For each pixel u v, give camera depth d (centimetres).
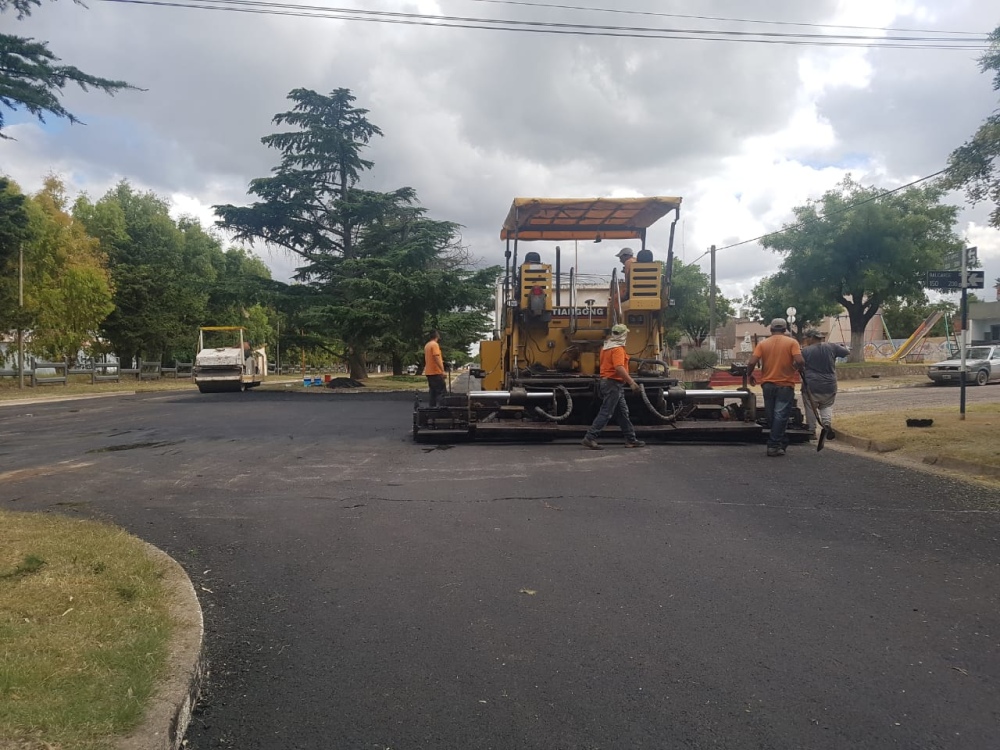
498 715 328
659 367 1172
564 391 1120
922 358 3906
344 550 568
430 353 1378
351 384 3114
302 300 3091
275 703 341
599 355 1178
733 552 552
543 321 1200
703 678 360
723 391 1155
